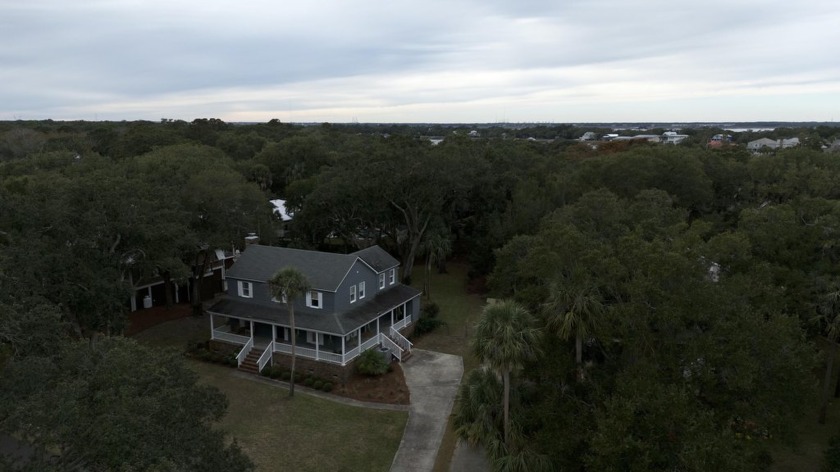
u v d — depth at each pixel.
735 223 51.38
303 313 33.94
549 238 21.47
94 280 28.02
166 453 13.84
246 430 26.53
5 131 118.88
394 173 45.41
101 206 29.45
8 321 17.19
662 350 18.06
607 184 47.97
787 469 23.72
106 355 15.73
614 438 16.31
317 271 34.34
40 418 12.67
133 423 13.08
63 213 27.73
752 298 21.36
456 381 32.31
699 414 16.77
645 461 15.97
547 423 19.08
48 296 26.42
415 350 37.00
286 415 28.09
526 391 21.66
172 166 47.34
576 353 20.33
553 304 19.80
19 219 27.28
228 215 39.81
